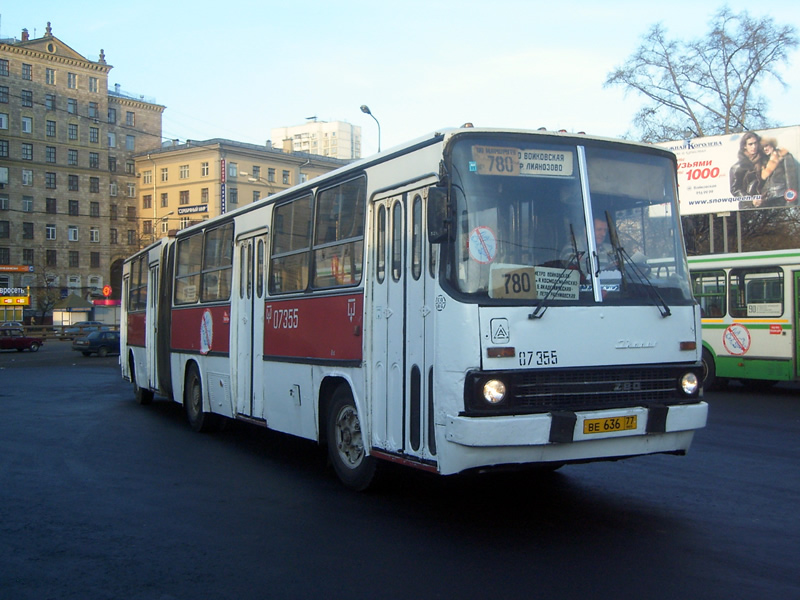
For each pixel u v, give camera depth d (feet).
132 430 40.70
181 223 261.85
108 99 277.85
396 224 22.22
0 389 67.62
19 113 255.29
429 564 17.66
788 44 119.44
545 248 19.89
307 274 27.84
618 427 19.35
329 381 26.18
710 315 56.03
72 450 34.24
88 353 133.39
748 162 86.38
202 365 38.60
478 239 19.30
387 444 22.11
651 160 21.97
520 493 24.73
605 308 19.93
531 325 18.99
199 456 32.63
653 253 21.40
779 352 52.08
